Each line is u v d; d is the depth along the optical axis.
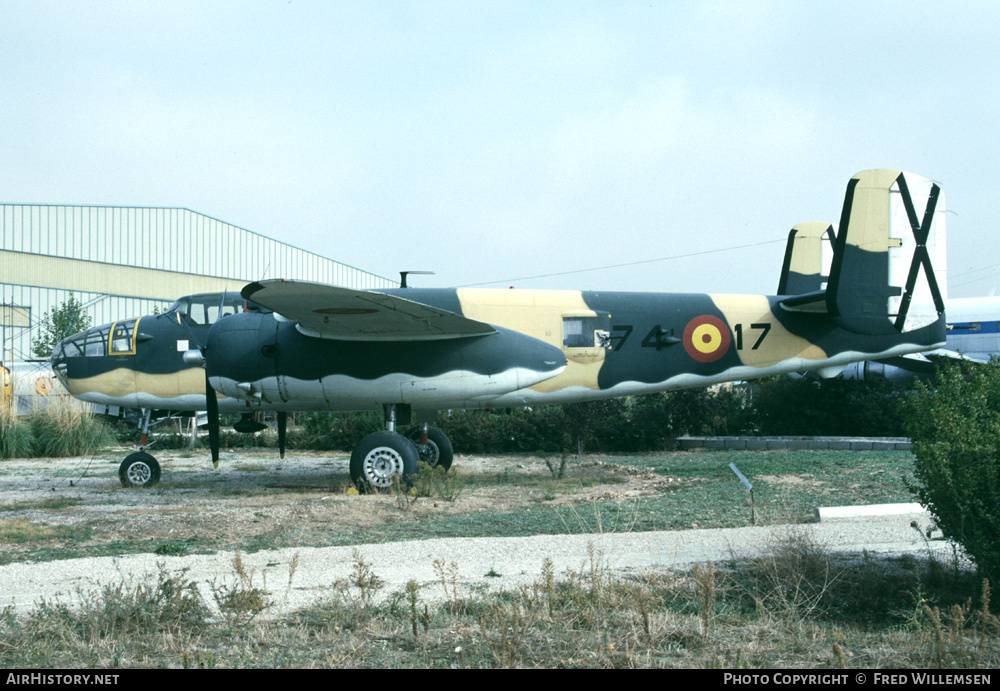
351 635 5.17
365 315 11.55
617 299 13.82
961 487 5.66
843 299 13.13
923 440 6.08
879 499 10.60
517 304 13.48
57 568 6.96
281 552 7.69
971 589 5.96
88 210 41.97
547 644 4.96
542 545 7.86
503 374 12.76
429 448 14.95
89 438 21.84
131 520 9.41
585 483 13.48
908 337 13.97
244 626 5.37
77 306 36.28
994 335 24.41
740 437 22.05
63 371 14.04
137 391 13.88
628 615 5.46
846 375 23.11
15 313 38.53
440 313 11.39
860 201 13.19
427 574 6.75
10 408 21.92
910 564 6.61
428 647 4.92
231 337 12.70
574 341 13.45
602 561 7.06
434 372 12.66
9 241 38.69
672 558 7.17
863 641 5.00
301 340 12.59
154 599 5.48
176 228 45.84
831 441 19.44
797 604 5.70
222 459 19.84
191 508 10.42
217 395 13.80
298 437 23.58
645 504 10.70
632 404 22.03
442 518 9.73
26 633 5.13
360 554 7.50
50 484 14.42
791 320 13.99
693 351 13.80
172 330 13.93
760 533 8.34
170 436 23.97
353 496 11.87
